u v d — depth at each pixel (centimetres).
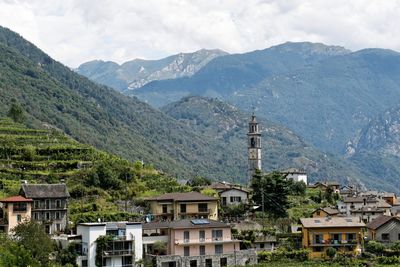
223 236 18125
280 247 19138
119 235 16850
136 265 16850
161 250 17475
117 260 16738
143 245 17512
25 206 19162
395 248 18812
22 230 16025
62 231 19838
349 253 18675
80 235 17100
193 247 17638
